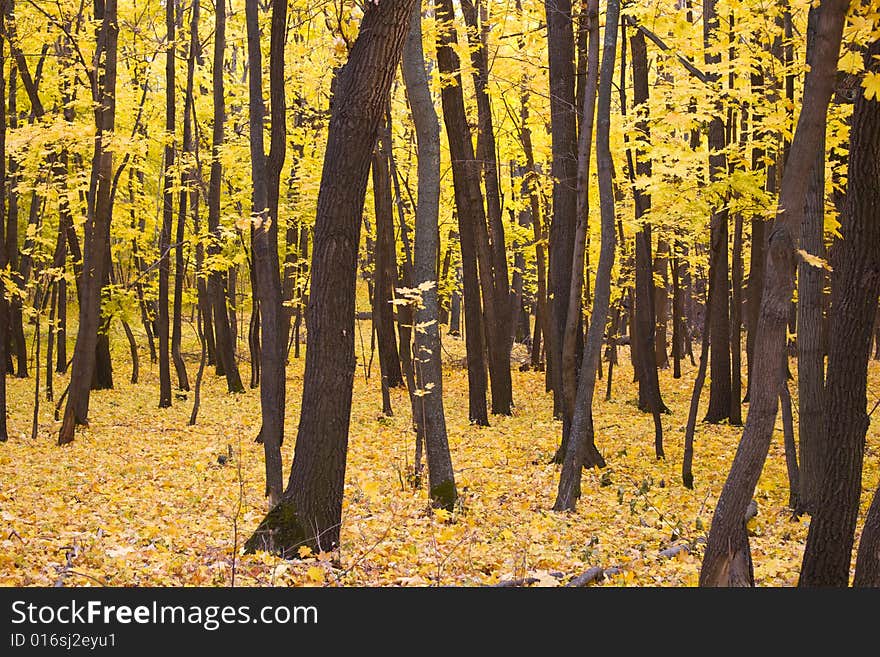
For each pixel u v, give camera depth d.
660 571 6.73
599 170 9.80
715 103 12.01
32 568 6.16
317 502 6.92
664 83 11.87
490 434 15.59
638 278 13.91
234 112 23.41
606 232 9.73
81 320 14.59
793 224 4.82
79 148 14.66
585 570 6.49
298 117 20.23
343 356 6.97
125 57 19.08
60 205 16.81
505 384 18.06
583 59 13.88
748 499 5.06
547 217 20.67
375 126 6.86
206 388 23.50
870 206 5.23
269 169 10.80
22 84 20.03
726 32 10.44
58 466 11.83
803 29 12.38
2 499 9.16
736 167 11.01
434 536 7.74
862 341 5.29
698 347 33.34
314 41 17.73
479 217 17.22
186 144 20.33
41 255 19.44
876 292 5.26
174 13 21.67
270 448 9.16
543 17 15.46
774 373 4.90
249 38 9.27
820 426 9.55
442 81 14.76
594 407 19.62
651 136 12.45
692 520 9.23
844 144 9.82
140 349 31.02
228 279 28.78
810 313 9.55
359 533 7.77
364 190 6.95
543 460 13.10
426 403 9.65
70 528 7.79
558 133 12.43
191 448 13.92
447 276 28.16
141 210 22.06
